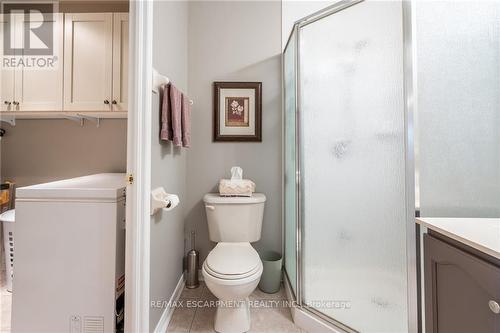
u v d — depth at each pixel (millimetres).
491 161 1062
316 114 1430
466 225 834
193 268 1855
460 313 718
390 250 1135
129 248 1114
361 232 1240
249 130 1970
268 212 1972
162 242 1398
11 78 1722
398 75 1109
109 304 1162
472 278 675
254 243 1975
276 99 1982
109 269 1165
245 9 1987
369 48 1208
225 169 1969
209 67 1978
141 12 1113
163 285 1418
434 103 1074
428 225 864
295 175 1550
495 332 608
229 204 1682
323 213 1396
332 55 1354
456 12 1083
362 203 1234
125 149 1980
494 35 1064
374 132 1191
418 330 1021
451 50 1082
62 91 1722
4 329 1403
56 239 1165
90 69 1714
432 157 1068
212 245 1970
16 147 1978
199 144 1969
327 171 1378
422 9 1090
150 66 1150
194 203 1961
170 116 1390
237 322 1383
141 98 1117
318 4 1932
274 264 1793
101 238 1167
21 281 1166
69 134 1973
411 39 1059
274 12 1987
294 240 1597
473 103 1070
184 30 1880
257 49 1985
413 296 1035
